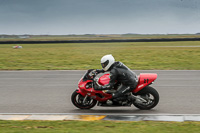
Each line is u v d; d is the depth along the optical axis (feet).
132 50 214.90
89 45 310.65
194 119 38.17
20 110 45.44
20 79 80.43
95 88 42.50
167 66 111.34
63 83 71.67
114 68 42.24
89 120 38.78
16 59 152.05
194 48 224.74
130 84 42.24
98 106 47.37
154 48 236.43
